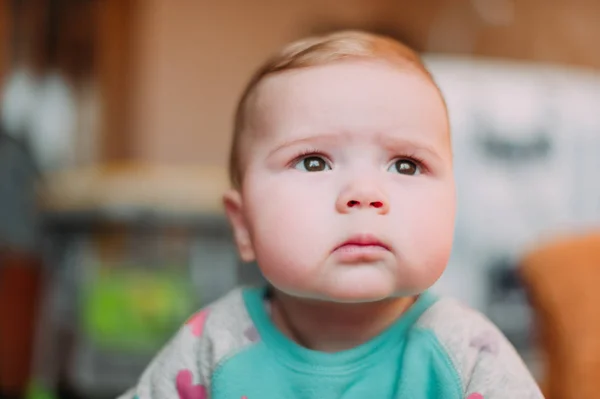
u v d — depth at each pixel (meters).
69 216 1.93
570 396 1.00
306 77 0.58
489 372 0.57
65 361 1.91
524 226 2.08
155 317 1.90
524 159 2.10
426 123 0.58
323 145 0.56
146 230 1.93
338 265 0.54
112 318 1.89
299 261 0.55
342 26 3.13
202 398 0.63
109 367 1.88
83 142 2.99
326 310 0.60
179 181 1.96
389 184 0.56
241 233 0.66
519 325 2.00
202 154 3.04
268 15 3.12
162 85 3.03
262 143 0.59
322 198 0.55
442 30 3.06
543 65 3.01
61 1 2.99
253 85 0.64
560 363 1.02
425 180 0.57
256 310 0.64
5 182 2.31
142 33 3.03
